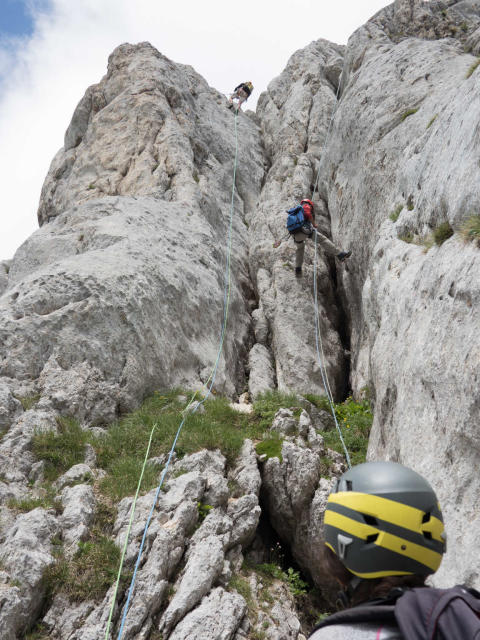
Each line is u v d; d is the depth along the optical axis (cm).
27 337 841
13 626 491
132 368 909
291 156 1797
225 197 1709
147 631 541
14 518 602
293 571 787
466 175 620
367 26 1712
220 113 2088
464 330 510
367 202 1274
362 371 1190
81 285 933
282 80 2266
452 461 488
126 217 1221
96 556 576
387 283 845
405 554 142
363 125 1369
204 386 1055
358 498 149
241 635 574
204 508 684
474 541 425
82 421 820
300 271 1359
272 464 786
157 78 1828
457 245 595
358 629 127
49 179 1808
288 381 1199
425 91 1250
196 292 1170
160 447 779
